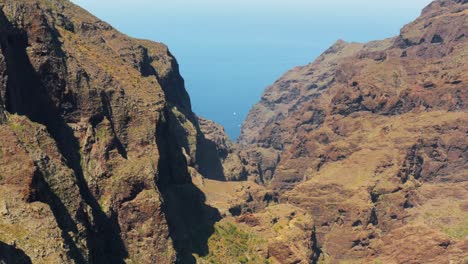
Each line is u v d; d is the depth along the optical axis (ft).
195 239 361.30
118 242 288.10
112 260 279.28
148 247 292.81
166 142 357.61
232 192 508.53
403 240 522.88
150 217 296.30
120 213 292.20
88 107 303.68
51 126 286.87
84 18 483.51
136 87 363.35
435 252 498.69
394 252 521.65
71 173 250.57
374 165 638.94
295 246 396.16
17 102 265.95
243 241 391.45
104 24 506.48
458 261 484.33
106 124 307.58
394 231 541.75
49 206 219.20
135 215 294.66
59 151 257.14
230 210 467.52
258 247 386.73
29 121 252.42
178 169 371.76
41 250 203.82
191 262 334.65
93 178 288.92
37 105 281.95
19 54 277.64
